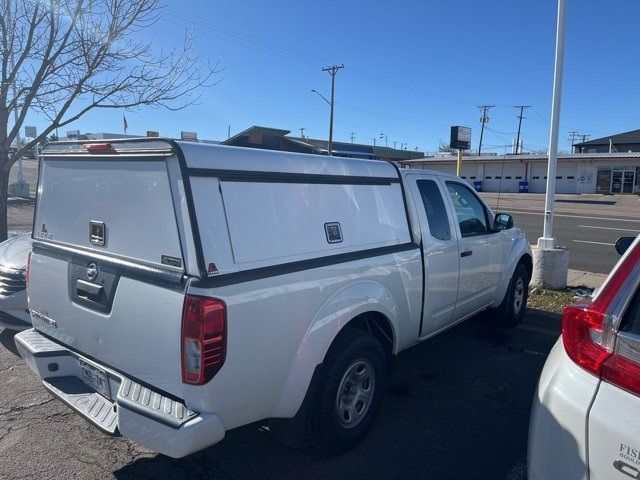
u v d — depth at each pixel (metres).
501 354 5.25
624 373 1.90
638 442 1.79
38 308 3.63
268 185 2.93
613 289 2.06
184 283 2.54
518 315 6.14
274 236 2.91
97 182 3.08
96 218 3.10
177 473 3.21
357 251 3.47
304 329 3.02
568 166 46.81
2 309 4.75
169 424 2.51
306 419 3.11
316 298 3.08
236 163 2.77
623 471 1.82
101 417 2.93
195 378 2.53
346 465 3.31
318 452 3.46
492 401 4.23
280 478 3.18
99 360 3.09
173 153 2.58
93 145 3.01
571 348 2.12
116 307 2.90
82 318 3.16
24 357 3.52
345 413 3.38
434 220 4.37
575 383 2.03
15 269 4.79
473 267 4.95
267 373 2.83
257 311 2.73
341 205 3.41
